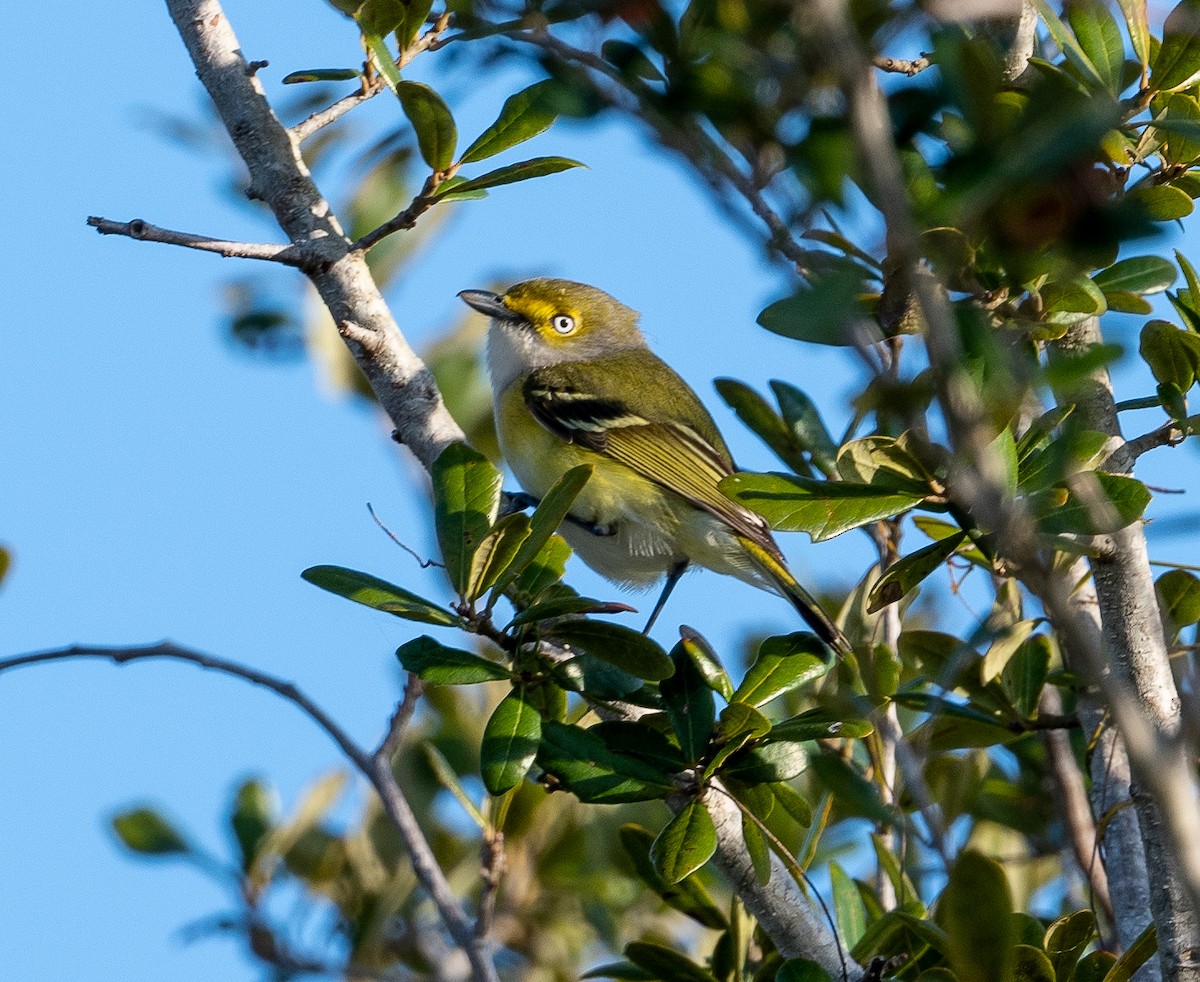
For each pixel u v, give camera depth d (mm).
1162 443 8648
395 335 10062
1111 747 9820
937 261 5000
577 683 8914
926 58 7008
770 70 4484
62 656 7746
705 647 9250
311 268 9891
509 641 8680
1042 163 4359
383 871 12398
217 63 10141
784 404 11562
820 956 9219
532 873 12688
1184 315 8852
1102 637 8609
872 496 7996
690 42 4852
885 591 8625
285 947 11836
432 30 9836
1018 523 3949
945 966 9125
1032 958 7953
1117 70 8289
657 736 9008
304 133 10094
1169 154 8758
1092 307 7938
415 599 8531
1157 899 7660
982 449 3977
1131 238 4488
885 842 10484
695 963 9820
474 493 8758
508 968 12422
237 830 12219
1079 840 10484
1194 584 10258
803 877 8711
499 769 8320
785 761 8875
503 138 9594
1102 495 7875
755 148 4625
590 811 12844
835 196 4508
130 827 12109
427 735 13000
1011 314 8109
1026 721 10391
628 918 12617
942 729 10578
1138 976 8531
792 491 8031
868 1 4535
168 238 9414
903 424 4801
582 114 4918
